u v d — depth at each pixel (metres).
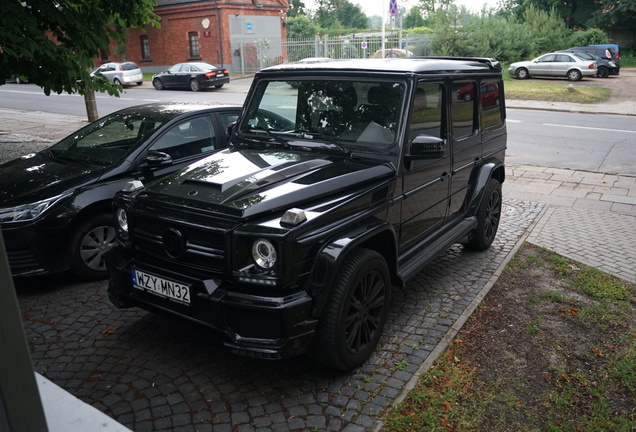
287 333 3.09
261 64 35.00
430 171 4.48
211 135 6.07
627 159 11.16
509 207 7.79
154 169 5.46
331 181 3.57
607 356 3.81
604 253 5.89
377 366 3.69
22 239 4.68
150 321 4.36
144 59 38.75
